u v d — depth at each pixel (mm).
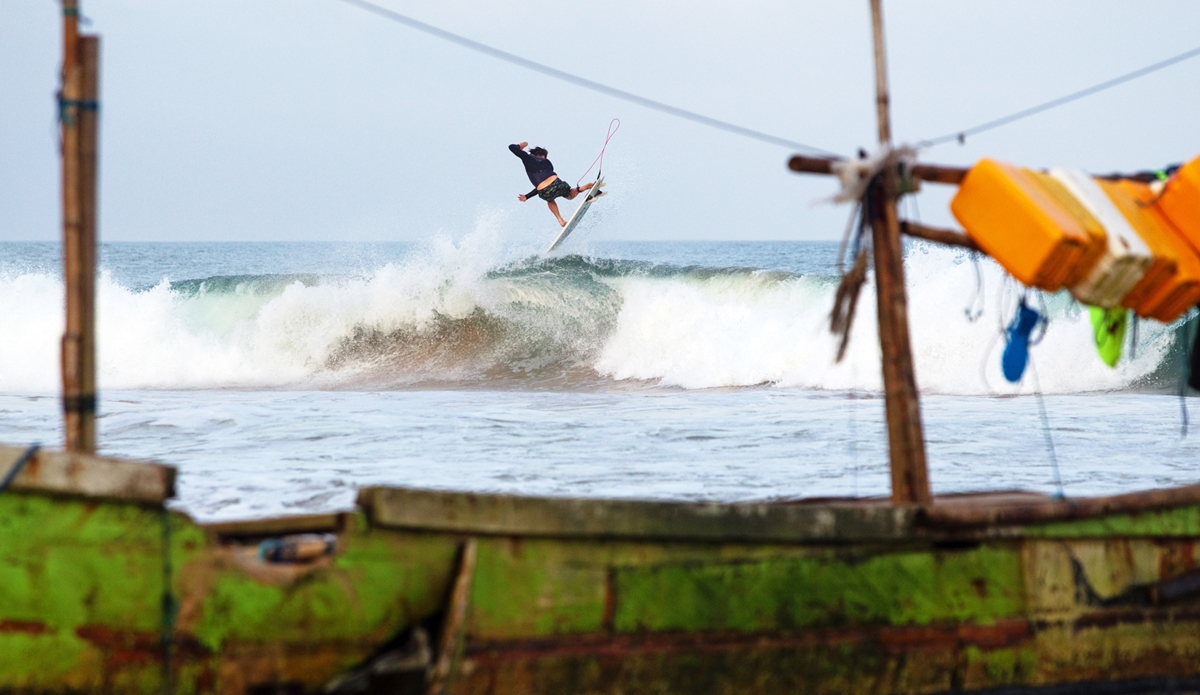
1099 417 54000
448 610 15445
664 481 35719
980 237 18594
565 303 81875
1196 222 18891
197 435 45875
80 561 14953
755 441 45406
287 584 15727
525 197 77375
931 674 18234
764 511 17328
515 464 39000
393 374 79250
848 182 18469
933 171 18703
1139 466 39250
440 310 83562
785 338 74250
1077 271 18062
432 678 14312
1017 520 18375
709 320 77812
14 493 14664
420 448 42844
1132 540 19422
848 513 17688
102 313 82625
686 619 17062
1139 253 17766
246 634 15562
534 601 16344
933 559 18297
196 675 15383
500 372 78688
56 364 77188
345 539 15953
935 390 69250
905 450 18562
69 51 15812
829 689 17750
